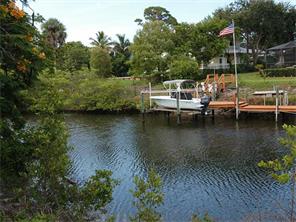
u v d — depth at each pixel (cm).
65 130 1190
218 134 2784
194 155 2192
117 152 2338
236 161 2011
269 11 6519
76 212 985
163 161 2086
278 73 4766
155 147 2450
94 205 1083
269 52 6525
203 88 3922
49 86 1180
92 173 1877
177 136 2795
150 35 5238
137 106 4191
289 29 6806
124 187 1656
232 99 3875
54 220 866
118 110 4297
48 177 1021
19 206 993
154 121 3591
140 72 5125
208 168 1914
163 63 5091
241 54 6231
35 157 1152
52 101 1123
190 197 1534
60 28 5569
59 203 991
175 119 3647
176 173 1855
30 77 1270
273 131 2783
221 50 5409
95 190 1006
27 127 1299
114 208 1405
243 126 3066
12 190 1095
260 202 1455
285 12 6744
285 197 1477
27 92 1288
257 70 5756
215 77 4241
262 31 6662
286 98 3434
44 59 1227
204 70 5447
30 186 1070
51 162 1023
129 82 5312
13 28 1124
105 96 4375
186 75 4906
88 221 1137
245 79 4612
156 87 4731
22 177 1120
